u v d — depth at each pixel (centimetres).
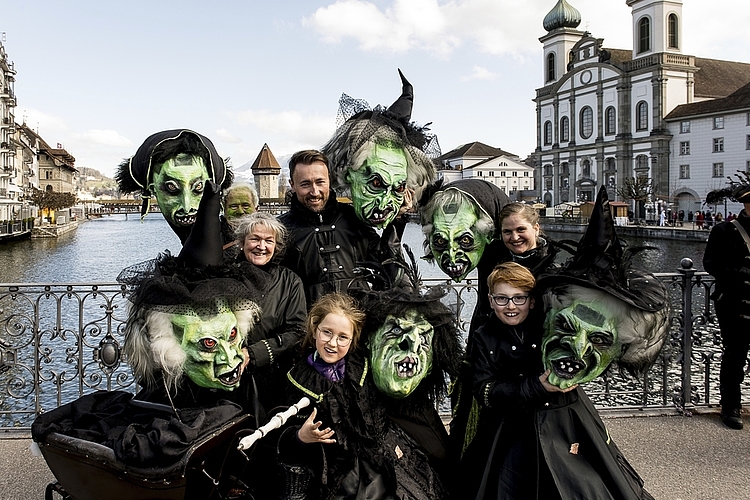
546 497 291
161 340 276
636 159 6222
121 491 249
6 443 442
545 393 291
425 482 293
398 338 292
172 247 3262
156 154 365
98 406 291
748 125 5128
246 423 278
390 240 374
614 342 285
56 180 8781
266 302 313
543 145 7494
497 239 362
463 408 341
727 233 463
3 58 5425
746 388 573
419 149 369
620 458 314
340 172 361
